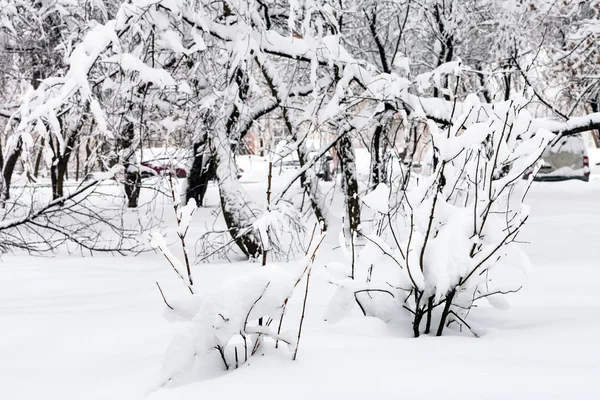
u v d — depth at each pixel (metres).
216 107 7.69
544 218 9.73
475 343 2.53
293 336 2.21
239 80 8.10
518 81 8.20
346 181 8.08
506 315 3.34
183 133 8.45
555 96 10.02
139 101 7.73
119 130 7.39
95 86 7.23
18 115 5.89
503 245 2.84
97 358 2.60
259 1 7.86
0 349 2.83
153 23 6.46
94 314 3.65
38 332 3.17
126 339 2.92
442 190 3.28
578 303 3.55
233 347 2.41
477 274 2.85
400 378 1.99
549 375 1.98
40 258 7.29
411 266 2.79
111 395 2.03
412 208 2.96
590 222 9.01
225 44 7.28
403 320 3.10
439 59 11.44
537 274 4.89
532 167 3.04
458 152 2.97
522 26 10.07
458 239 2.85
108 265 6.74
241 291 2.16
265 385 1.95
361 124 7.40
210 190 18.11
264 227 2.67
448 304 2.84
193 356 2.04
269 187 2.76
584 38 9.30
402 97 7.05
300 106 9.16
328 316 2.91
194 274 5.77
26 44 9.55
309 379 2.00
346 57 7.26
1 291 4.94
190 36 7.59
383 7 9.77
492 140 3.21
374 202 2.90
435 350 2.38
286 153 7.14
